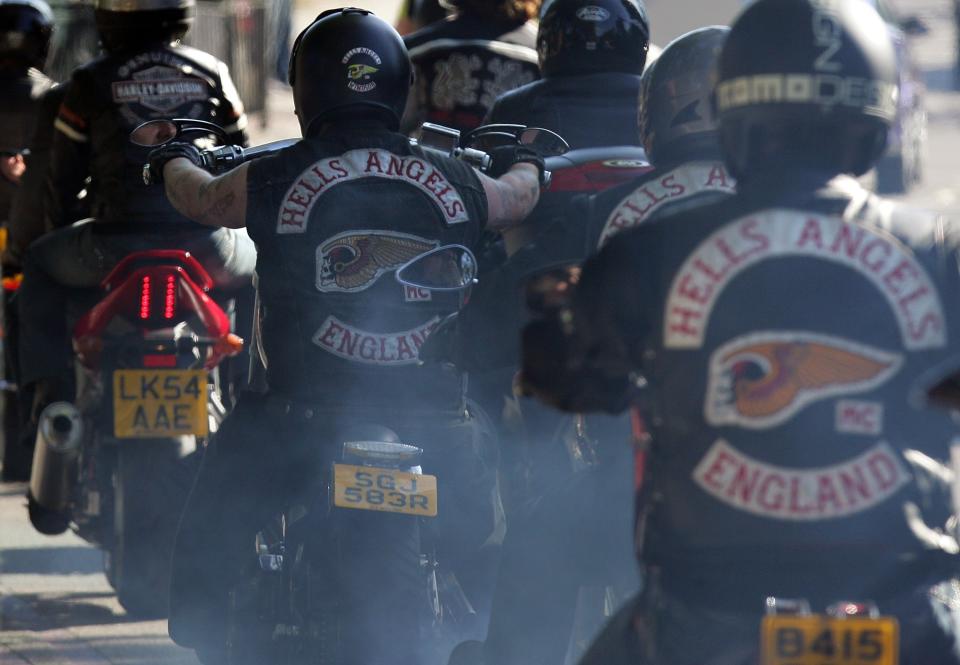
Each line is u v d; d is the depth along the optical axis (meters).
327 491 15.12
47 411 21.39
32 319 22.22
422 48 25.33
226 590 15.60
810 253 10.27
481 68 25.19
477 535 15.98
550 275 11.51
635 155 17.59
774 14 10.65
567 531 14.45
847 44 10.59
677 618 10.20
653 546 10.43
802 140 10.62
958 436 10.55
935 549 10.17
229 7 67.94
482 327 14.30
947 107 97.56
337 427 15.16
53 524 22.25
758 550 10.03
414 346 15.21
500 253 18.48
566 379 10.80
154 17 21.11
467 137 16.72
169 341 20.20
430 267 15.15
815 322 10.17
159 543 20.53
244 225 15.23
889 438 10.14
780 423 10.08
